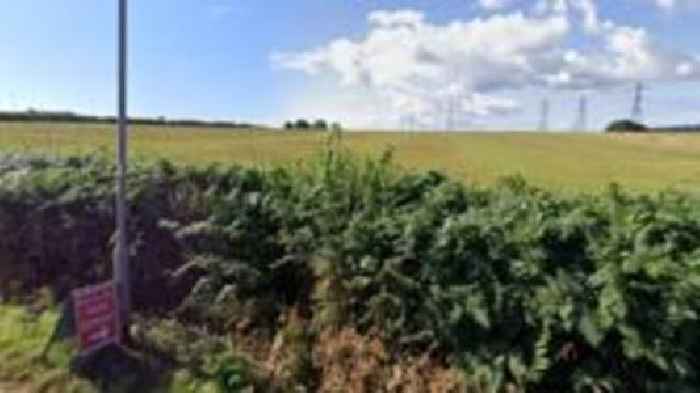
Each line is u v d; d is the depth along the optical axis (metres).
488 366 5.75
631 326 5.37
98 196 8.57
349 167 7.44
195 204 8.04
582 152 58.88
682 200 6.43
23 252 8.73
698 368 5.46
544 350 5.56
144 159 9.53
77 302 6.39
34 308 7.92
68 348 6.73
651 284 5.50
